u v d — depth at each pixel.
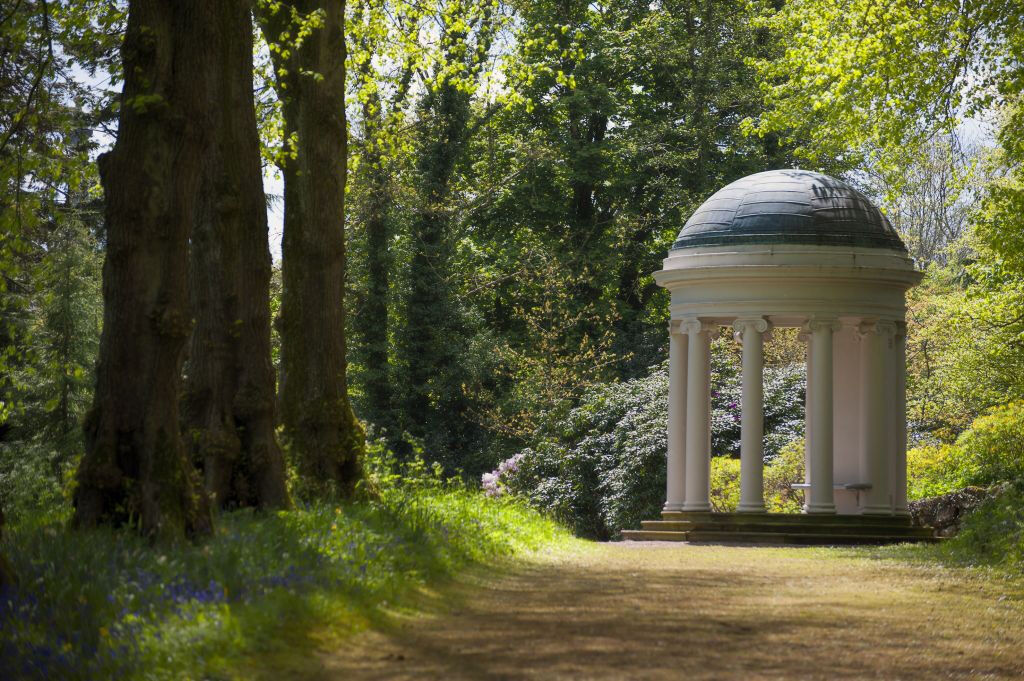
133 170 11.84
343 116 19.03
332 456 18.12
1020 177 25.94
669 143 50.34
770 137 49.75
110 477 11.83
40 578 8.97
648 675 8.34
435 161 47.22
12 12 16.88
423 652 9.18
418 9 25.25
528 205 51.41
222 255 15.87
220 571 9.95
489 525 18.44
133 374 11.96
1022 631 10.86
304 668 8.37
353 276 46.34
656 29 49.03
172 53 12.12
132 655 7.73
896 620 11.41
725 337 40.72
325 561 11.48
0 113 17.97
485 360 47.09
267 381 15.91
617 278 50.38
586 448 35.56
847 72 24.75
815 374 26.83
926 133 26.53
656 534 26.25
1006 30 24.19
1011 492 21.23
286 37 18.97
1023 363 32.19
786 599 13.01
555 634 10.12
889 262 26.95
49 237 36.19
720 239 27.27
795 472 32.44
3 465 26.66
